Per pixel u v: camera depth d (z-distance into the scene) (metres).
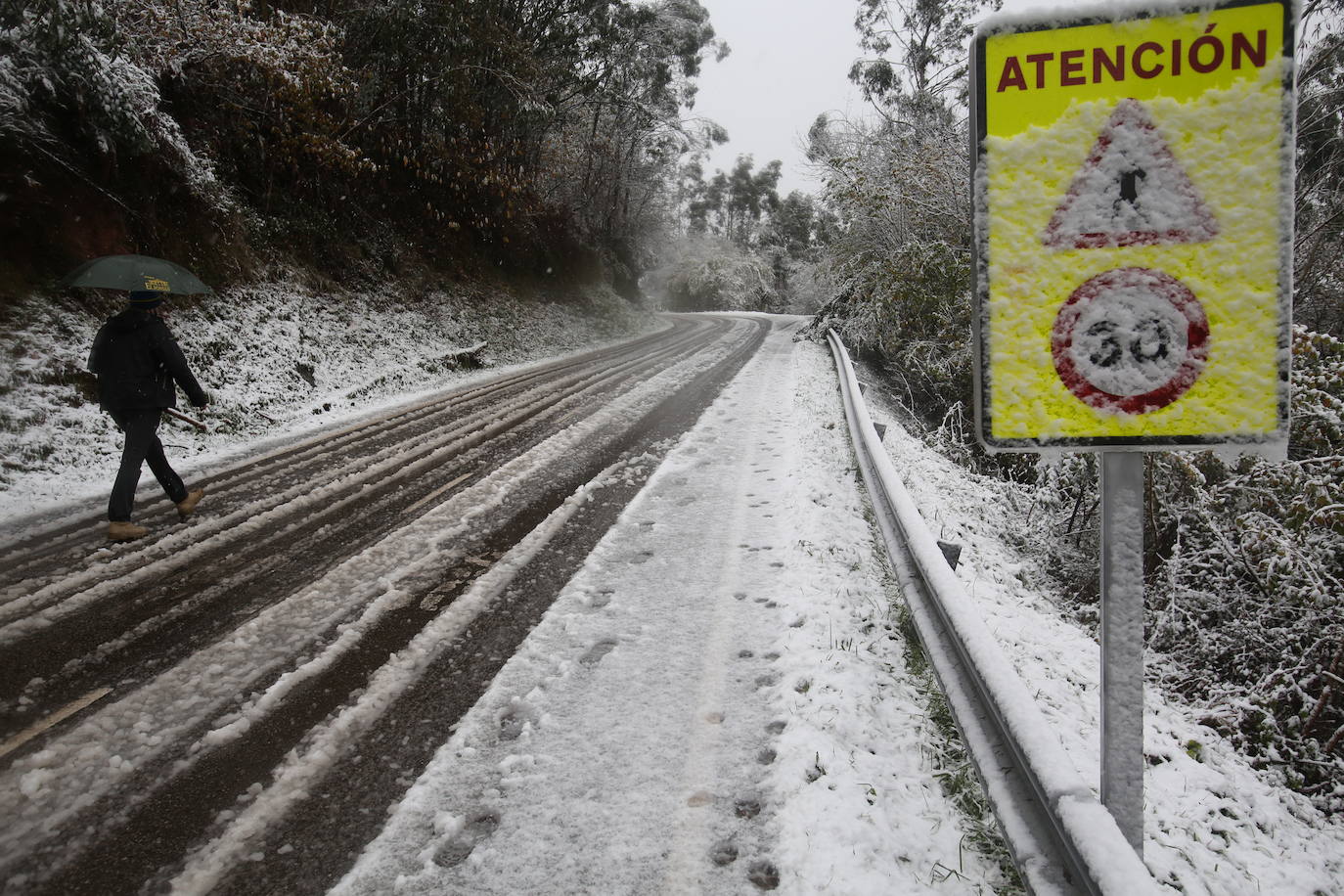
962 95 15.95
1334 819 4.52
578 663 3.58
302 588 4.41
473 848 2.43
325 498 6.18
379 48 15.11
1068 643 4.70
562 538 5.27
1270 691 5.83
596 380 13.27
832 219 18.16
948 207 14.23
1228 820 3.48
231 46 10.48
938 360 13.22
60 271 8.11
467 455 7.66
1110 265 1.50
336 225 14.24
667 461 7.38
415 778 2.77
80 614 4.04
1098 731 3.55
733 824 2.50
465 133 17.53
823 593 4.21
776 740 2.92
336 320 12.57
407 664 3.57
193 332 9.30
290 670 3.51
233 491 6.36
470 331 16.77
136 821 2.54
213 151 11.51
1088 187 1.49
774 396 11.02
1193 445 1.50
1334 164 9.99
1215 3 1.40
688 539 5.23
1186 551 7.82
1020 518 8.78
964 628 2.80
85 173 8.65
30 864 2.34
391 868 2.35
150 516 5.69
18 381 7.02
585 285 26.81
